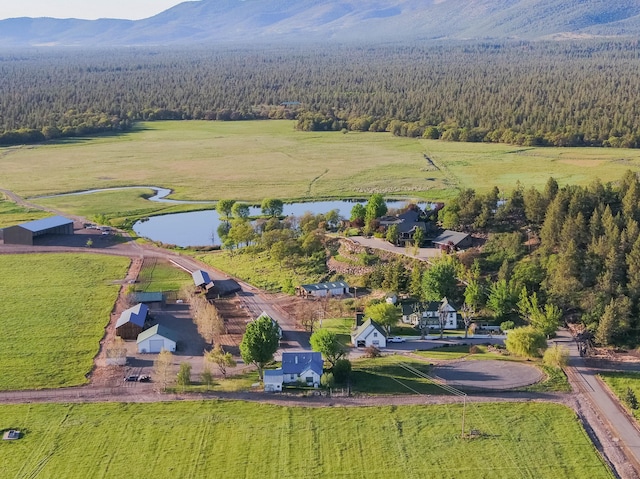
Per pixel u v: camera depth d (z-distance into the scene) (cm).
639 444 10731
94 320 15988
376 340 14488
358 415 11488
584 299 15338
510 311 15850
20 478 9994
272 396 12200
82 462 10331
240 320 16162
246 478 9956
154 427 11194
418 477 9925
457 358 13762
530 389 12362
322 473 10050
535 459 10300
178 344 14725
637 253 15425
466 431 11000
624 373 12988
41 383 12794
